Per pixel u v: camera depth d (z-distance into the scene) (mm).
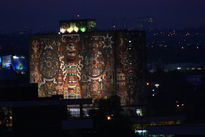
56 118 159000
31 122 154625
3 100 181625
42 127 151375
